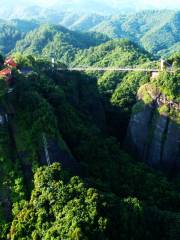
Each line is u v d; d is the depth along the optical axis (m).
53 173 105.56
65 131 125.62
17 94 120.12
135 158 158.25
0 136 113.00
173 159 156.50
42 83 138.75
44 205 102.12
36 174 106.69
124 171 127.56
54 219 100.12
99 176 119.81
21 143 112.81
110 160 127.69
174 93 157.25
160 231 105.00
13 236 100.25
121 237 98.50
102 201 100.94
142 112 160.50
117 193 117.44
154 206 114.00
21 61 153.00
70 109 136.88
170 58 175.38
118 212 101.25
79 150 123.88
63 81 164.75
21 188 106.12
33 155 110.56
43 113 115.62
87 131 131.62
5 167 109.25
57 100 134.00
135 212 103.25
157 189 124.88
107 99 192.12
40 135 112.69
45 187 104.00
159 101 159.50
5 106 116.62
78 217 97.19
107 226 96.88
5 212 104.56
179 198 124.75
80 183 104.00
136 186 124.25
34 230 99.75
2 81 119.06
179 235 103.94
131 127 162.25
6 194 106.19
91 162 123.56
